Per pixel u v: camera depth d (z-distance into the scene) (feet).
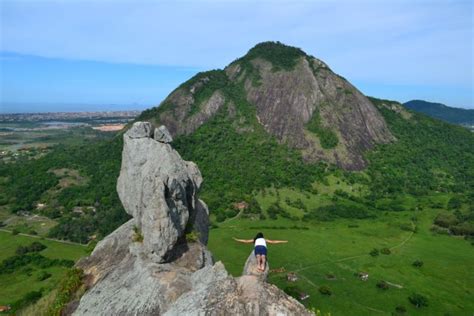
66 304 107.76
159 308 89.76
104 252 124.98
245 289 63.00
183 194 115.96
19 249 338.54
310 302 249.14
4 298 251.80
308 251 335.47
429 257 330.75
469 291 273.13
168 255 107.96
